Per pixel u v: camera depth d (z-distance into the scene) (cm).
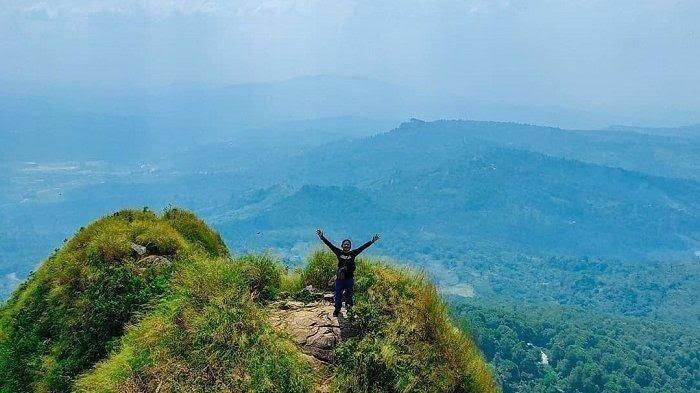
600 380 14925
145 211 2411
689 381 17075
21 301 1880
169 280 1733
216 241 2411
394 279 1552
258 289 1619
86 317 1678
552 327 19475
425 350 1342
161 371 1220
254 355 1238
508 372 14675
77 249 2034
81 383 1381
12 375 1606
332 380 1252
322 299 1568
